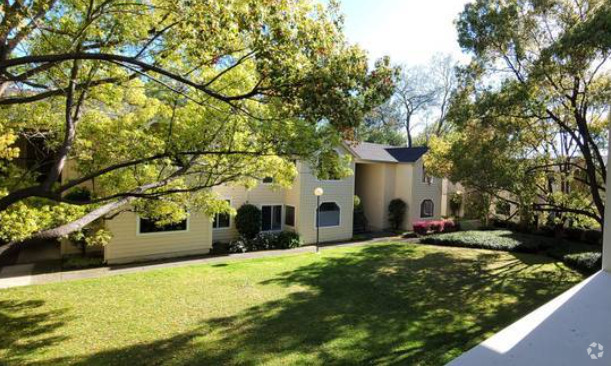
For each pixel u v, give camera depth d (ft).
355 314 23.52
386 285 30.71
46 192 16.37
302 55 13.46
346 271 35.58
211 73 22.75
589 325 7.06
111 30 18.11
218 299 26.40
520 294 28.45
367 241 58.44
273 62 13.19
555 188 51.85
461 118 35.47
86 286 29.37
